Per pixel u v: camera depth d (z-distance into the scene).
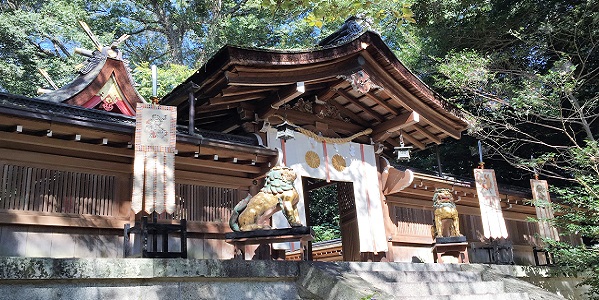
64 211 6.92
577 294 11.71
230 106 9.12
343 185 11.27
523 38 14.33
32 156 6.79
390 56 9.61
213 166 8.20
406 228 11.47
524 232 14.44
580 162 11.02
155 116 6.72
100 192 7.30
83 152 7.16
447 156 19.12
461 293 8.03
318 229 21.19
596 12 12.91
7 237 6.45
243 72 8.11
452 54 13.65
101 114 7.09
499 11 14.89
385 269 7.84
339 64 9.31
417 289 7.49
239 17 20.78
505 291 8.70
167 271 5.54
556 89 11.70
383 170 10.95
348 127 10.73
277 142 9.27
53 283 4.96
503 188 13.05
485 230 11.24
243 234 6.80
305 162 9.55
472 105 14.07
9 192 6.55
